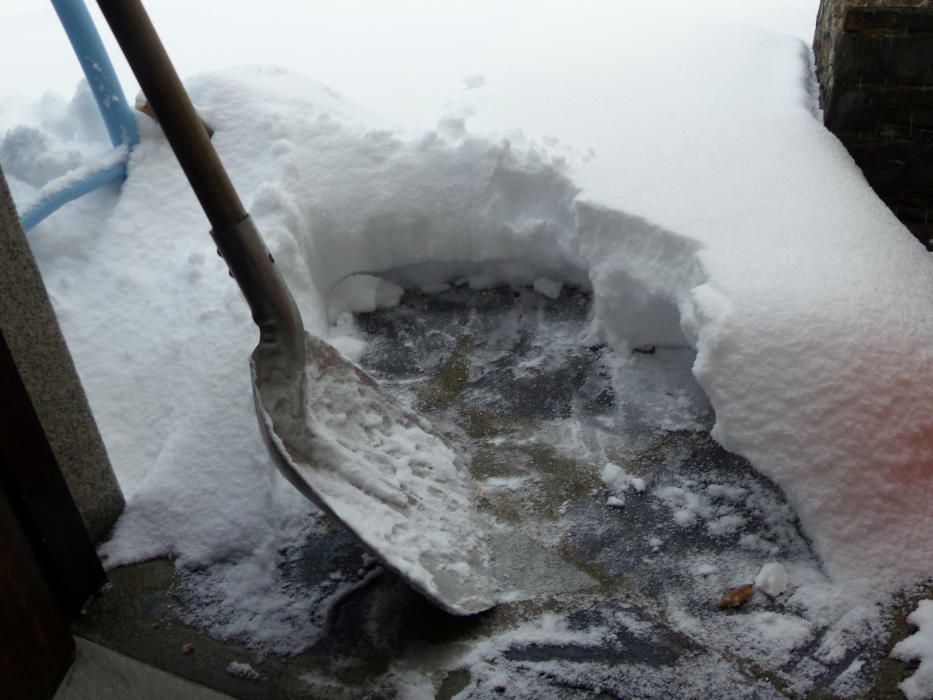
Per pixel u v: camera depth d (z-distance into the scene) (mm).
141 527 1479
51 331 1295
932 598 1264
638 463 1559
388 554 1220
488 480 1556
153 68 1147
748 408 1410
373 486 1348
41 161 2057
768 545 1385
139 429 1612
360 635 1305
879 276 1518
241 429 1537
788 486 1377
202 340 1664
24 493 1224
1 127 2307
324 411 1420
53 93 2379
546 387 1741
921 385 1371
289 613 1345
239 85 2158
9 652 1153
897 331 1418
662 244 1676
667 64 2471
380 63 3115
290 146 1995
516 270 1987
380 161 1982
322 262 1969
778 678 1194
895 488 1329
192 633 1328
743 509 1449
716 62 2420
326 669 1262
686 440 1589
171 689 1249
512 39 3090
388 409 1527
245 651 1295
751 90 2207
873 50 1765
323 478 1302
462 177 1935
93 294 1837
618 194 1793
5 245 1201
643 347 1775
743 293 1486
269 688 1241
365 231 1954
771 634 1248
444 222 1941
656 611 1304
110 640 1326
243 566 1429
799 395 1387
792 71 2268
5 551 1144
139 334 1728
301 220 1887
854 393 1368
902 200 1918
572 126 2160
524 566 1394
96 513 1444
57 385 1319
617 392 1707
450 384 1776
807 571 1335
